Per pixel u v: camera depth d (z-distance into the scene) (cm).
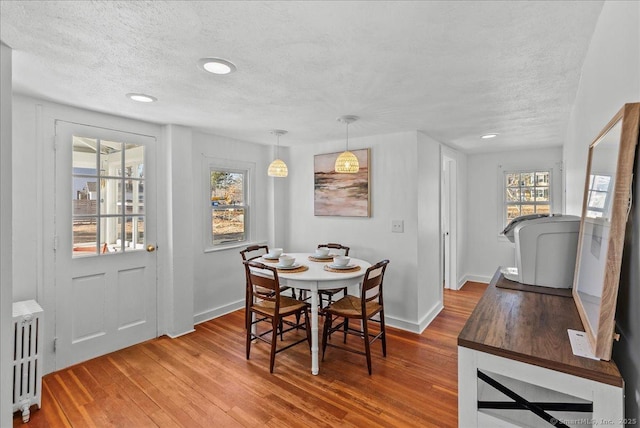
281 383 240
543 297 156
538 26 136
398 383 239
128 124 294
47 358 250
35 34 145
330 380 243
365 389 232
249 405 214
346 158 288
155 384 238
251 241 419
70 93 224
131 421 199
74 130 260
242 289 410
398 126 317
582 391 92
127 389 232
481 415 109
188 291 333
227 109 261
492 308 142
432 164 378
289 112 269
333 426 194
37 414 205
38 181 243
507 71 183
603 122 127
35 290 243
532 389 111
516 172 475
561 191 436
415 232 336
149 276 313
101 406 213
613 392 88
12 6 123
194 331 335
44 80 200
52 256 251
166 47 156
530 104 244
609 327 94
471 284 508
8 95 157
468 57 166
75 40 150
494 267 500
